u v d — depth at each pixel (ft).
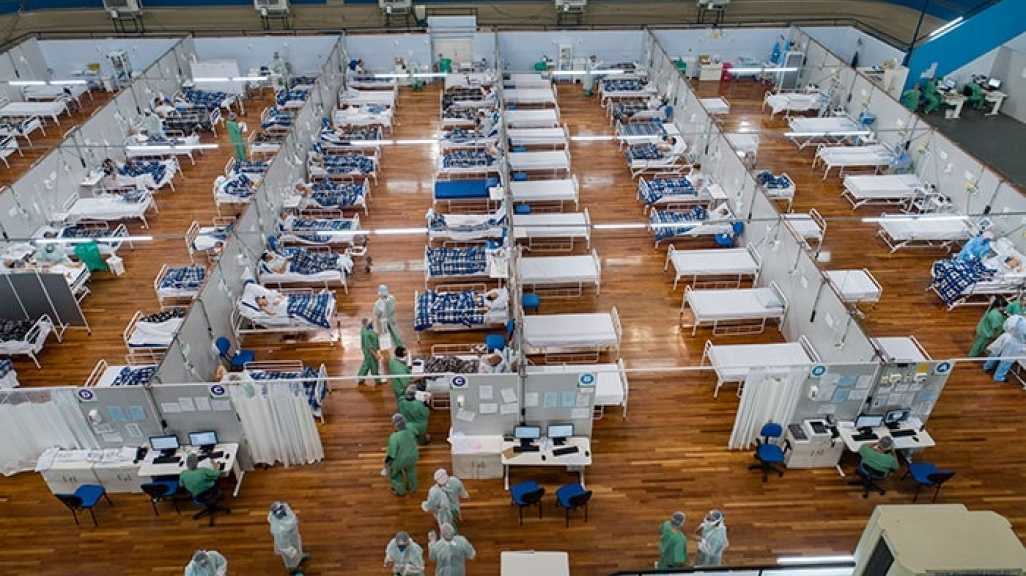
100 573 32.68
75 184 59.41
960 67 77.20
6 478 37.40
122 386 34.37
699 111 63.93
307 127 64.64
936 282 49.83
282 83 80.74
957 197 56.29
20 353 44.68
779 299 46.60
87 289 50.65
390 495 36.45
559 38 84.58
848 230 57.77
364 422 40.63
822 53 77.46
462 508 35.68
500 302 46.78
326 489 36.73
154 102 74.18
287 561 32.04
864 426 37.11
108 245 52.90
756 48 86.33
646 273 53.01
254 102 82.43
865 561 15.31
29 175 53.11
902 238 53.42
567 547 33.73
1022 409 41.47
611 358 45.01
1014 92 75.51
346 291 51.21
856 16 90.43
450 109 74.54
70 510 35.60
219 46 83.51
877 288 47.42
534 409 36.29
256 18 89.10
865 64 81.76
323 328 46.11
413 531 34.58
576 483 36.83
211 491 34.24
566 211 60.18
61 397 34.55
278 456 37.76
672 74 73.20
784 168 67.41
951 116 76.33
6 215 50.42
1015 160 67.05
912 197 58.90
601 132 74.33
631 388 42.96
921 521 14.46
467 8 90.58
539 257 53.06
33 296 45.68
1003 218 50.96
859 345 37.70
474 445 36.47
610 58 86.38
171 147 62.49
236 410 35.73
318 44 83.82
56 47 82.07
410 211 60.64
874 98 68.08
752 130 74.74
